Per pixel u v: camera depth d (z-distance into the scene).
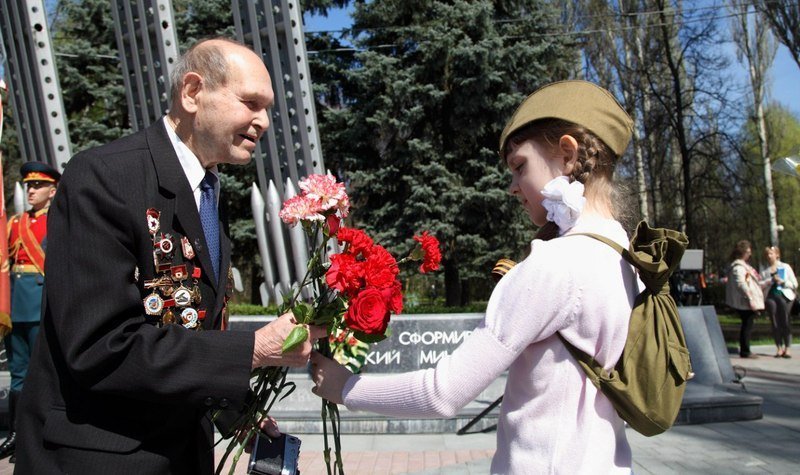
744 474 4.59
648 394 1.46
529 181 1.66
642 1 24.91
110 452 1.65
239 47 1.86
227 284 1.97
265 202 8.37
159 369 1.58
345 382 1.72
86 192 1.65
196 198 1.89
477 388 1.51
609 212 1.65
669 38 24.97
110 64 18.48
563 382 1.49
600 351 1.50
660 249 1.50
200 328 1.80
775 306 11.46
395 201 18.16
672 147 26.84
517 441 1.52
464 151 17.95
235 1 8.35
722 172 25.56
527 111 1.66
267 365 1.75
